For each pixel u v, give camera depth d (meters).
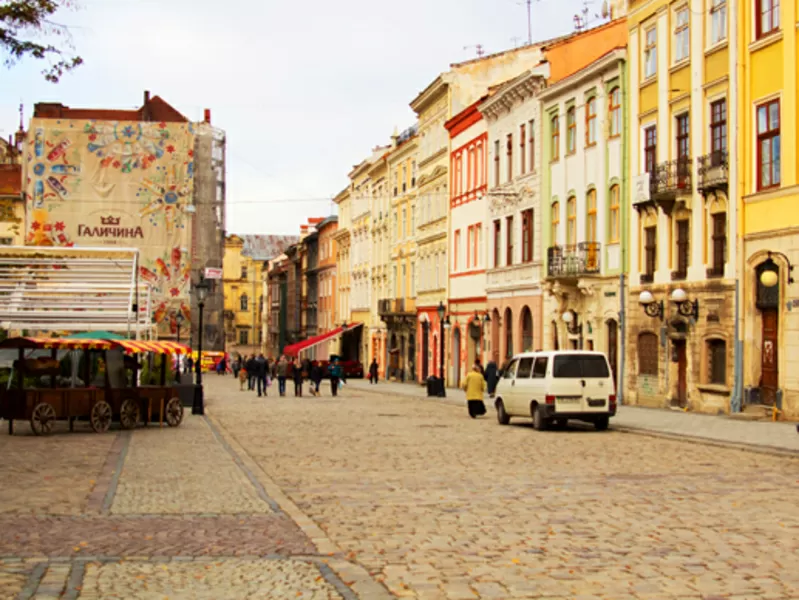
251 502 13.16
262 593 8.13
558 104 44.88
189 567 9.12
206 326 54.91
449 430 26.83
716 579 8.67
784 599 7.98
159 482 15.20
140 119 74.12
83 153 52.88
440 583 8.57
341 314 96.81
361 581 8.59
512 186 50.56
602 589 8.32
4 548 9.94
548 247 45.28
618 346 38.84
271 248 176.38
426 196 67.00
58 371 25.55
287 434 25.22
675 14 35.09
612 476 16.12
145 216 53.34
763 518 11.84
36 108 74.00
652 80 36.50
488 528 11.29
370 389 58.81
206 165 54.50
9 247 35.44
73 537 10.59
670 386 34.81
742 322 30.39
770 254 29.14
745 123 30.55
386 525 11.53
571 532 10.99
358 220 89.06
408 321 70.44
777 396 28.66
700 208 33.06
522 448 21.31
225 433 25.38
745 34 30.61
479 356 55.97
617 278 38.91
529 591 8.27
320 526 11.48
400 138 74.81
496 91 51.53
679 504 12.98
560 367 26.48
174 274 53.53
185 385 38.34
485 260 54.72
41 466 17.23
